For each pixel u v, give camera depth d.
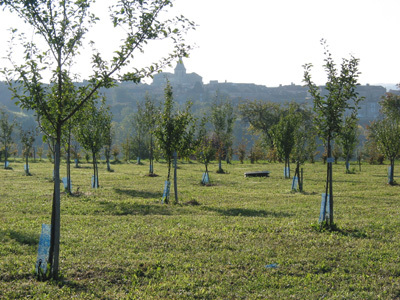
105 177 35.16
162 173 40.50
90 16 9.28
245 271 9.88
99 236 12.96
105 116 27.80
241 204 20.56
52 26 8.99
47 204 19.39
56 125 9.23
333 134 14.40
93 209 18.12
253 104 79.56
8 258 10.41
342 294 8.59
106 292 8.48
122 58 9.14
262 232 13.63
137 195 23.66
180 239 12.61
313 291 8.75
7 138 46.38
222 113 49.75
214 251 11.47
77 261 10.17
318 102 14.34
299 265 10.29
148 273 9.59
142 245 11.95
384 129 31.88
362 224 14.80
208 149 32.25
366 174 40.75
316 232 13.66
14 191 24.23
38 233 13.32
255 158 65.75
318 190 27.39
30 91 8.89
